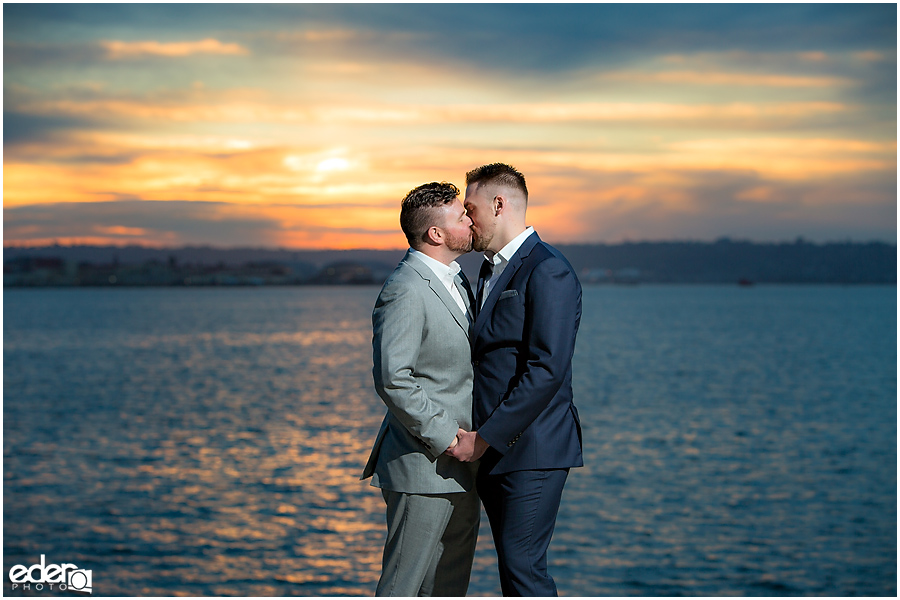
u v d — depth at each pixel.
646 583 19.30
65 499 27.19
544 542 2.86
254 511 25.73
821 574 20.08
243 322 166.62
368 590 18.38
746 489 29.22
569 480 30.70
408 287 2.78
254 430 41.06
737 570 20.36
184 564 20.33
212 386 60.69
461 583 3.08
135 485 29.30
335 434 39.94
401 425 2.93
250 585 18.62
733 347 99.38
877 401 53.31
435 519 2.89
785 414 47.28
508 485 2.83
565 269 2.79
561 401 2.89
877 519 25.28
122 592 18.16
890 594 18.52
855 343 107.38
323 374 69.69
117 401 52.25
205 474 31.17
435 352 2.81
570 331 2.73
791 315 184.88
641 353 90.19
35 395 55.44
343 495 27.77
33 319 178.12
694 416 46.31
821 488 29.44
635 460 34.31
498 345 2.83
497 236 2.90
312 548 21.77
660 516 25.61
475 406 2.88
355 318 185.00
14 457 34.31
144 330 137.50
